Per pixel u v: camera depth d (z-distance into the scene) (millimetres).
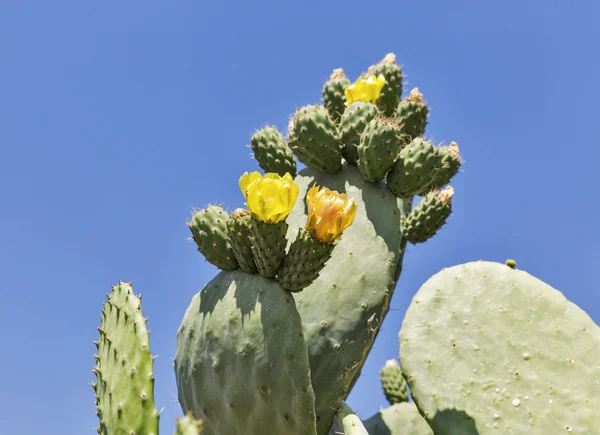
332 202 3541
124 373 3271
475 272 4188
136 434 3148
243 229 3719
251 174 3662
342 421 3959
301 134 4543
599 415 3742
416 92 4961
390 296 4582
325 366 3975
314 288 4109
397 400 5344
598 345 3928
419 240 4797
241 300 3652
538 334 3967
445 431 3801
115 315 3496
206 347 3715
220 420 3635
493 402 3818
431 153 4414
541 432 3729
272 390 3473
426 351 3998
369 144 4371
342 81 5273
